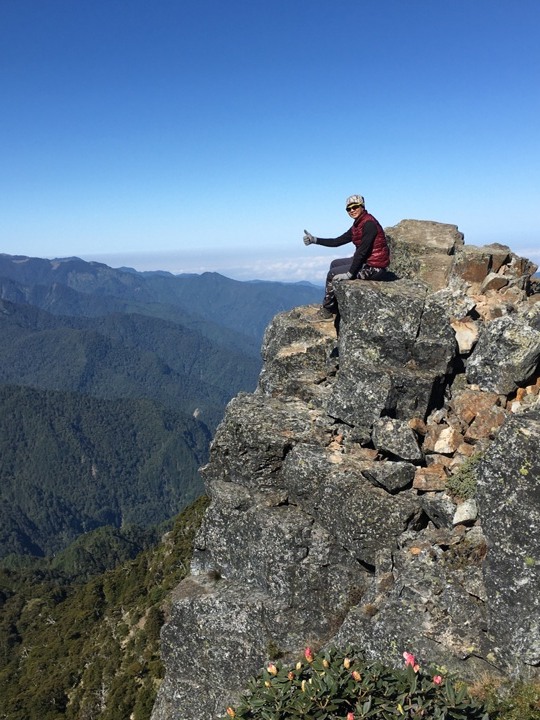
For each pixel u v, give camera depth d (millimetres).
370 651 9805
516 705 7988
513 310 13719
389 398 12336
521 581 8836
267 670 7574
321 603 12117
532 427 9172
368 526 11508
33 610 137500
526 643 8555
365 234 13844
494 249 15875
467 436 11789
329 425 13242
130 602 78062
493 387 12211
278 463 13367
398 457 11922
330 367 15047
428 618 9422
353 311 13492
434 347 12609
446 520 10773
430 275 15781
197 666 13258
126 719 46062
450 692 6582
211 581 13820
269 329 18328
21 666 98812
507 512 9180
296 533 12352
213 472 14562
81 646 82438
